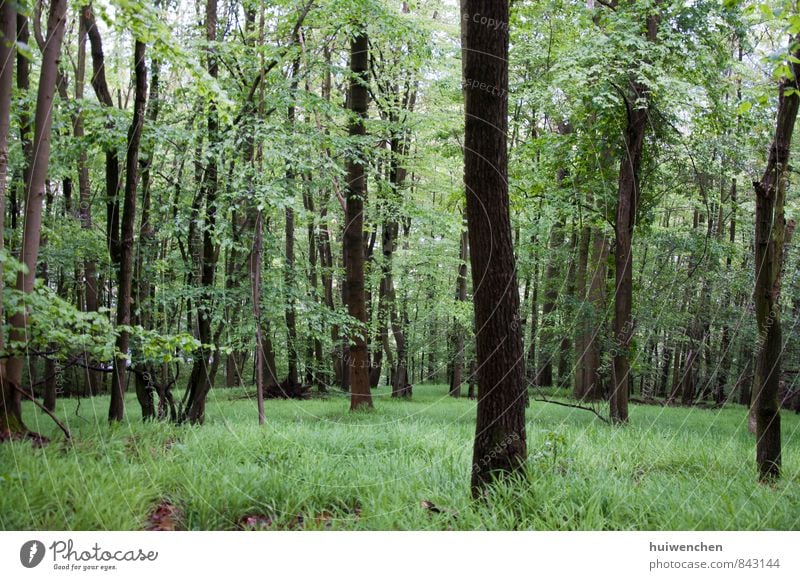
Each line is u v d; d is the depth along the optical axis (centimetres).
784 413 1642
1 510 431
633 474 641
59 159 905
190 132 938
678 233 1612
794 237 1459
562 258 1619
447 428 990
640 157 1167
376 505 498
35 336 627
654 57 1112
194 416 973
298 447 713
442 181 1811
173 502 508
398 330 2100
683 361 2484
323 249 2122
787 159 621
